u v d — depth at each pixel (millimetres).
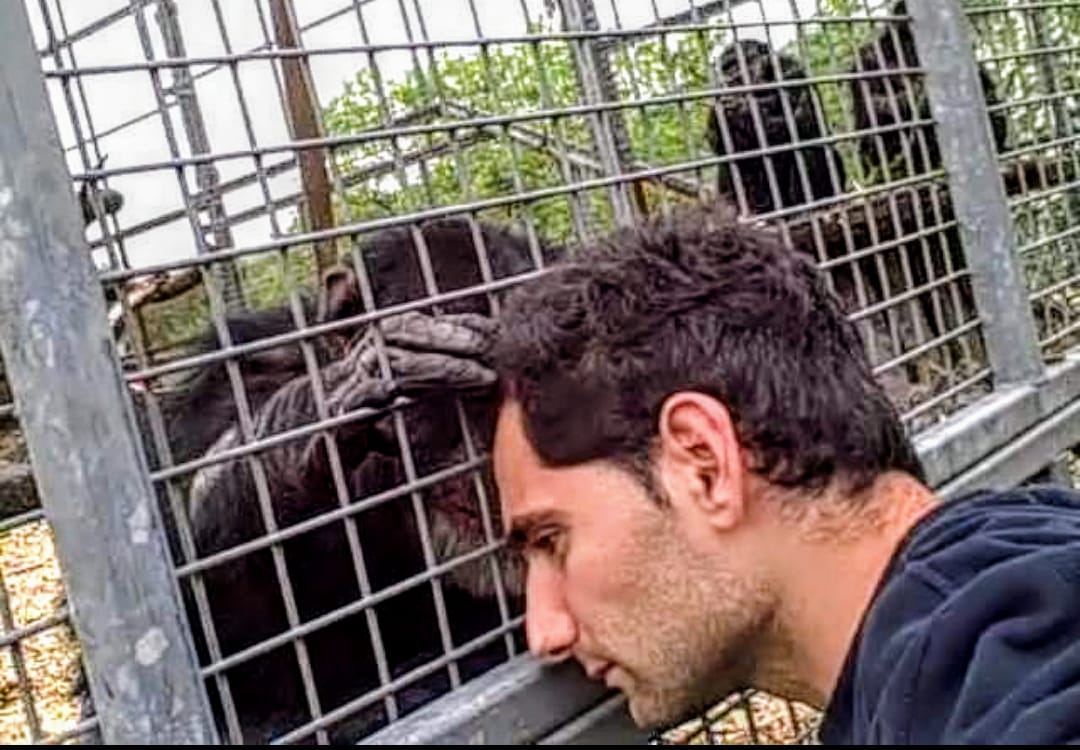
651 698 1525
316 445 2055
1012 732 1140
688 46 2490
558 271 1572
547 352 1519
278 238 1657
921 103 3035
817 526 1464
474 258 2297
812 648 1482
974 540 1343
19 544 3467
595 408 1492
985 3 3531
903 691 1252
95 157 1845
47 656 3201
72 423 1371
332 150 1768
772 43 2549
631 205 2201
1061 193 3480
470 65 2291
